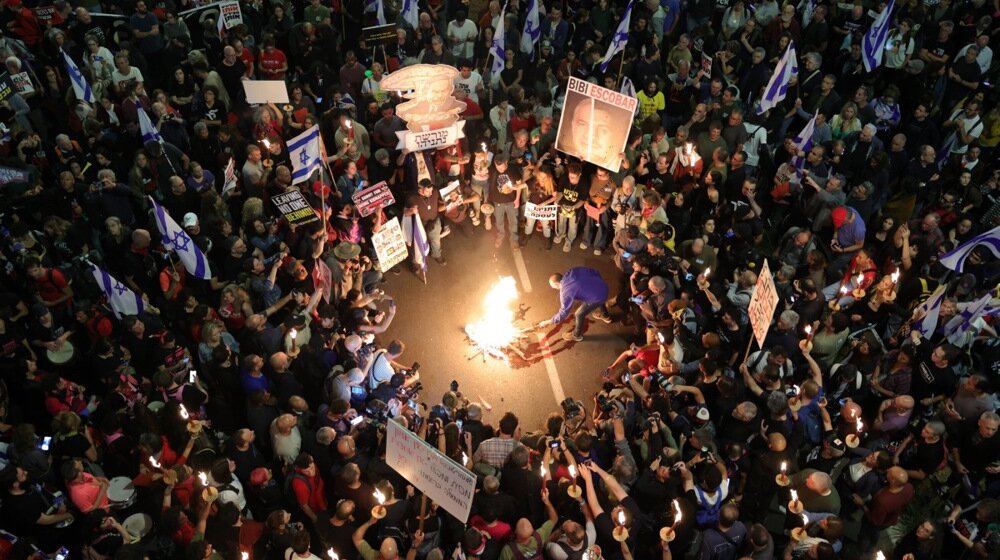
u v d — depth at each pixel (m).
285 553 9.58
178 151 15.29
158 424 11.09
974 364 12.97
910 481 11.72
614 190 15.55
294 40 18.20
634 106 14.46
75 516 10.60
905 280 14.30
